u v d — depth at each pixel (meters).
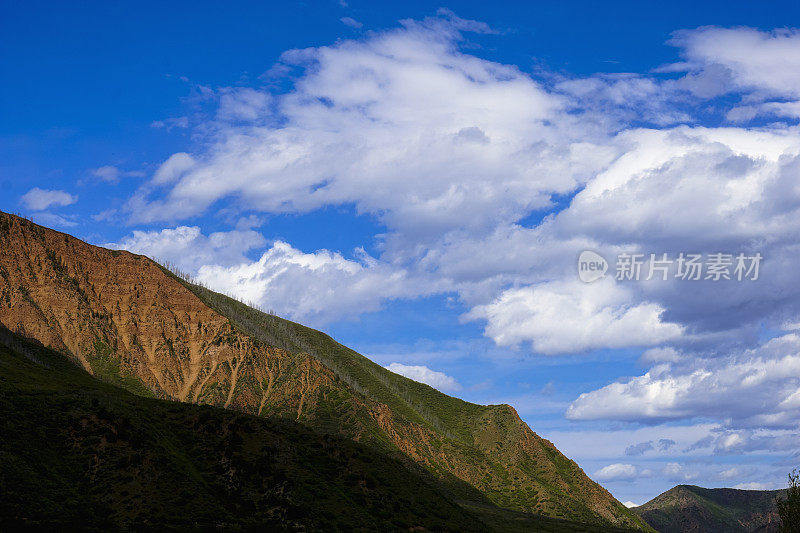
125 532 81.81
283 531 92.50
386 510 109.00
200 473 102.38
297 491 103.75
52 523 78.38
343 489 110.62
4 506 77.94
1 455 85.69
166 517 86.81
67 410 101.00
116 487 89.19
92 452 93.69
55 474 87.50
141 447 97.56
